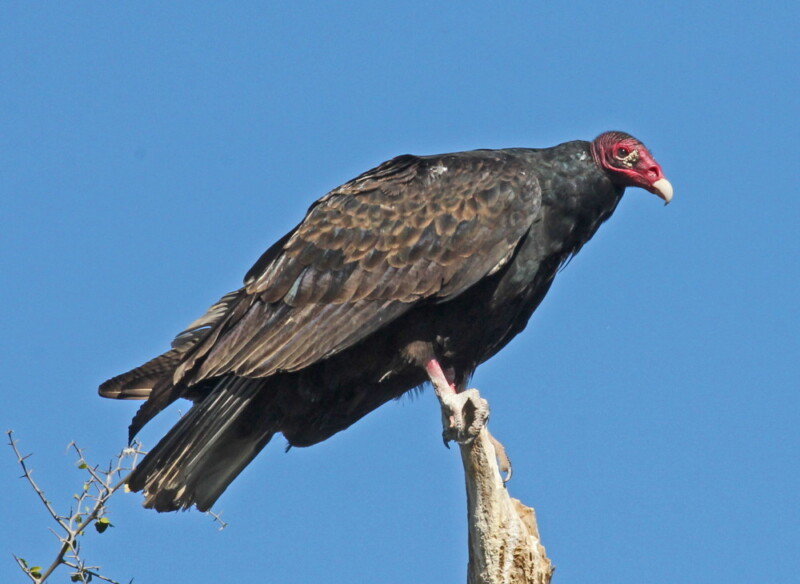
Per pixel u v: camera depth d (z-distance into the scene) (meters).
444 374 10.64
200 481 10.35
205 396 10.42
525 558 8.41
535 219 10.34
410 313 10.19
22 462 9.15
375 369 10.26
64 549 9.05
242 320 10.20
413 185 10.44
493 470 8.53
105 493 9.25
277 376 10.30
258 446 10.59
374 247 10.20
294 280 10.20
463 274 10.08
